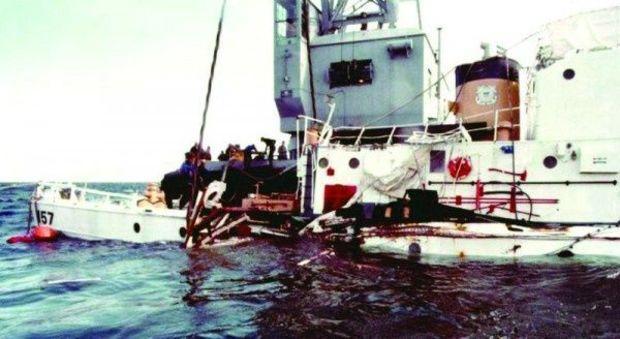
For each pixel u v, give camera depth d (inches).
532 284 335.3
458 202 493.4
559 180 459.2
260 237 544.4
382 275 375.2
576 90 462.0
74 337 252.8
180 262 452.4
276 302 308.3
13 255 527.8
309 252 472.4
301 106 793.6
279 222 542.6
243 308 297.4
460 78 590.6
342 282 356.8
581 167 448.8
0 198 2229.3
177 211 569.0
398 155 522.6
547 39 498.9
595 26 470.3
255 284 358.6
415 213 471.2
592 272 359.9
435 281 353.1
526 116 532.7
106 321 279.3
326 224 508.7
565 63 466.6
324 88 805.2
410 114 760.3
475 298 307.1
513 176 474.0
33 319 288.4
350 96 790.5
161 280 382.9
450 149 501.7
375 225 482.9
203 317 281.0
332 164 550.9
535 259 404.8
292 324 263.6
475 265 397.7
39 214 680.4
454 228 440.5
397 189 522.0
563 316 266.7
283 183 684.7
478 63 572.7
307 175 567.5
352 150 546.3
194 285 362.3
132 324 271.7
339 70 788.6
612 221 438.6
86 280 394.9
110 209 605.0
